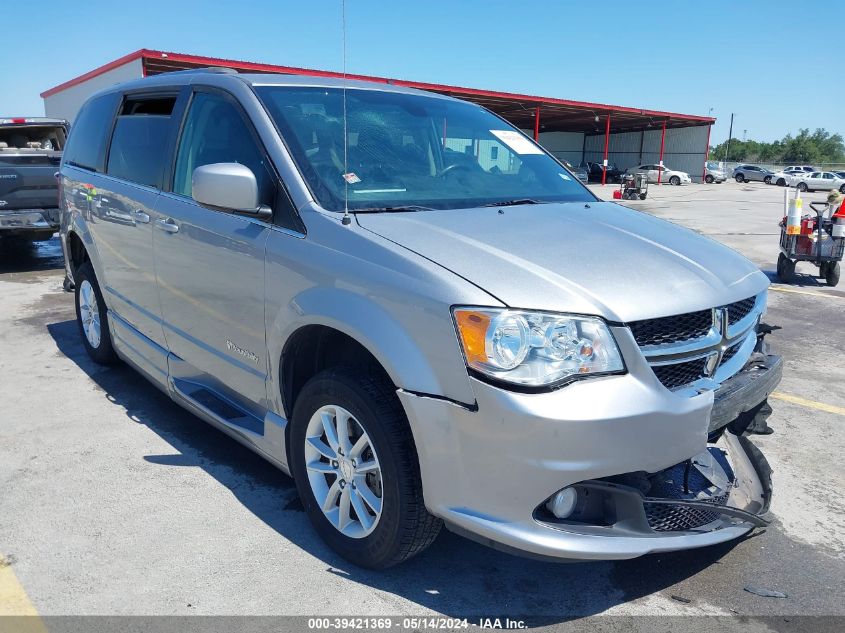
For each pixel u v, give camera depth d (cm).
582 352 229
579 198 369
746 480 306
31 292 793
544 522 237
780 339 666
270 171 304
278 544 299
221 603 260
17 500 330
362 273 256
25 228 950
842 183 4297
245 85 340
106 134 468
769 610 266
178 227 354
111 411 439
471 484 235
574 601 268
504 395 223
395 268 249
